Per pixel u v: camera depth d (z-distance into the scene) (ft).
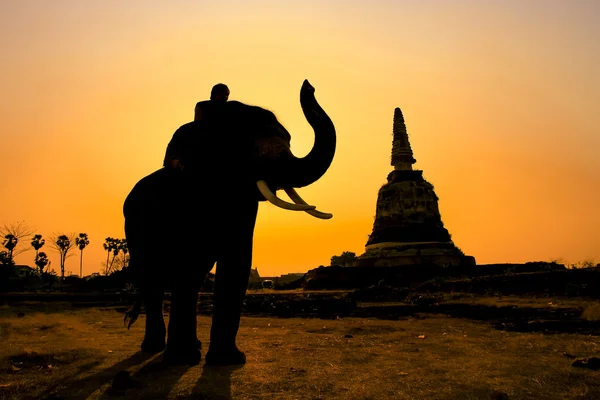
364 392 17.44
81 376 20.25
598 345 26.37
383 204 130.82
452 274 107.45
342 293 79.05
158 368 21.80
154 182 26.45
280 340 31.19
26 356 24.25
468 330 36.19
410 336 32.99
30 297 102.83
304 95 23.70
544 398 16.39
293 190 24.35
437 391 17.44
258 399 16.87
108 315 58.70
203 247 23.81
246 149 24.16
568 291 60.59
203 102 25.59
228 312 23.30
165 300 76.07
